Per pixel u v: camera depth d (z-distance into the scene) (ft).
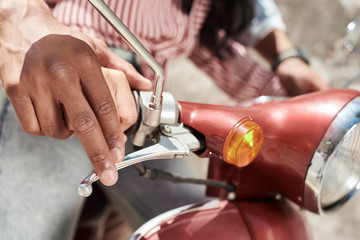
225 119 1.74
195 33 3.31
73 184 2.39
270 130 1.96
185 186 2.95
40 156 2.29
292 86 3.33
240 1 3.28
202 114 1.83
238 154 1.71
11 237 2.07
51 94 1.61
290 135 1.91
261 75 3.55
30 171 2.23
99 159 1.50
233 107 2.00
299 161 1.89
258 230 2.03
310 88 3.28
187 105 1.90
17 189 2.16
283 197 2.27
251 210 2.11
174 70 7.82
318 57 7.54
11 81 1.67
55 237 2.23
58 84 1.56
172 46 3.08
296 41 7.75
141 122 1.78
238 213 2.10
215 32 3.43
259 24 3.46
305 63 3.44
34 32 1.80
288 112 1.97
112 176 1.49
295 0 7.75
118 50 2.54
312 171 1.86
